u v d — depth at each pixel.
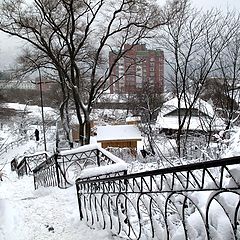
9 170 23.56
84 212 5.28
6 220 5.30
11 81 21.16
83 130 20.25
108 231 4.37
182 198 3.27
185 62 18.58
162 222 3.67
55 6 18.31
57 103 35.09
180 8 18.66
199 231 2.81
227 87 16.08
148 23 18.70
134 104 33.75
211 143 11.20
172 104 25.20
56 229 5.02
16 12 18.17
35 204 6.44
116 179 3.90
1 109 46.75
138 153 21.55
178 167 2.55
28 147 33.59
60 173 8.97
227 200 2.65
